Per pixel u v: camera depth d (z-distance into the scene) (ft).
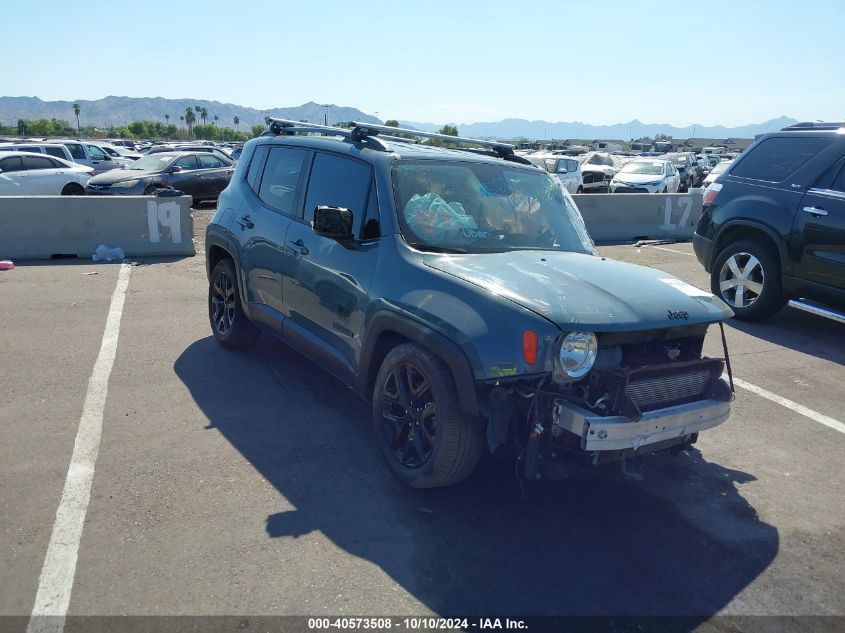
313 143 16.71
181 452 13.74
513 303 11.05
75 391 16.55
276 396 16.79
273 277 16.71
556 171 69.51
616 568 10.76
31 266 31.27
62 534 10.84
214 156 61.16
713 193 26.55
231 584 9.91
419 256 12.81
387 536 11.27
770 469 14.37
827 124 23.82
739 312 25.41
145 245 34.30
